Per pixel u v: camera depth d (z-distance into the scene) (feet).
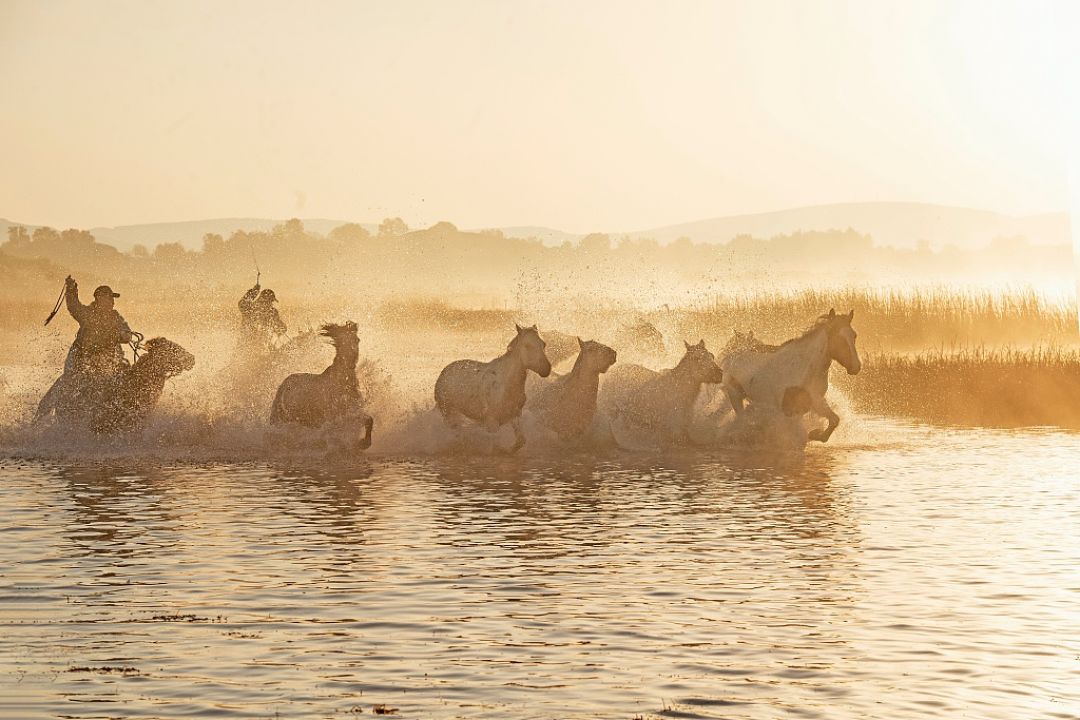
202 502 54.70
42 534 47.11
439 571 41.27
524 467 66.74
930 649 32.32
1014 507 53.52
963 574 40.63
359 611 36.14
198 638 33.37
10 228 627.46
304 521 50.24
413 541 46.26
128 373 73.72
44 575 40.45
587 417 73.72
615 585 39.32
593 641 33.17
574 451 73.31
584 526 49.37
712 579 40.11
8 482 60.08
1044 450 74.23
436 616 35.65
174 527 48.70
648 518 51.21
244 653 32.07
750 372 76.64
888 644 32.78
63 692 29.04
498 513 52.37
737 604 36.94
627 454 72.33
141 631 34.01
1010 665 30.99
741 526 49.39
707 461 69.41
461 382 72.49
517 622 35.01
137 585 39.14
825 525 49.52
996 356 116.37
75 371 74.02
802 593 38.17
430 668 30.89
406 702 28.45
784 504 54.65
